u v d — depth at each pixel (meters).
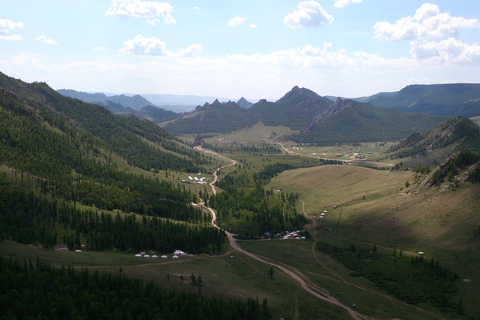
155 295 139.00
